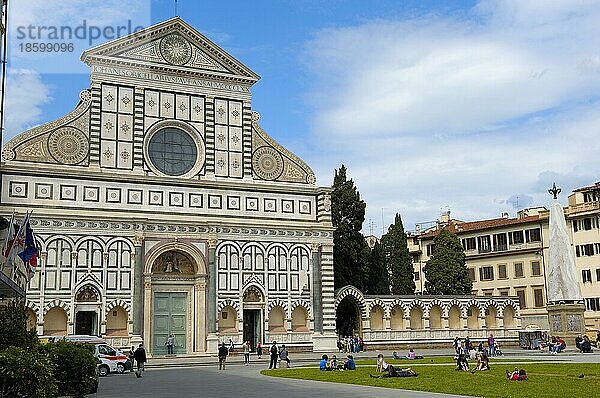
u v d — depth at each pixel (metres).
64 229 70.00
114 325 71.12
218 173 78.25
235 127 79.94
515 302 97.00
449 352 81.19
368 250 100.19
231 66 80.75
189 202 76.00
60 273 69.19
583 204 109.50
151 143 75.94
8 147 69.75
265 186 79.56
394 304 88.00
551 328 81.62
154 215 74.00
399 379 44.38
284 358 61.88
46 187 70.31
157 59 77.25
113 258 71.50
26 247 49.12
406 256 110.31
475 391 35.94
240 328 75.81
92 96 74.00
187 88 78.31
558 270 81.25
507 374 43.31
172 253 74.69
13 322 35.44
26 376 25.08
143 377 51.81
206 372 55.66
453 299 92.50
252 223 78.00
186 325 74.06
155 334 72.44
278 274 78.38
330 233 81.31
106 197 72.50
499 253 116.50
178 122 77.25
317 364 64.56
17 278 48.50
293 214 80.69
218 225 76.31
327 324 79.56
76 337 58.84
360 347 83.38
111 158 73.62
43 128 71.56
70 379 33.22
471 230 122.00
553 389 35.91
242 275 76.75
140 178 73.94
